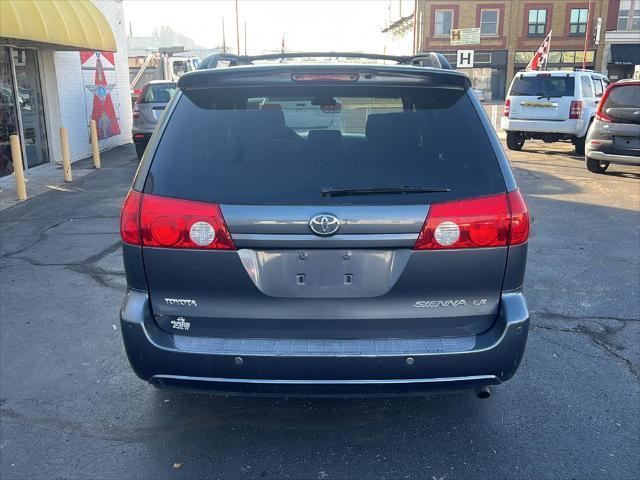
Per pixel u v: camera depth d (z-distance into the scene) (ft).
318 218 8.72
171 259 9.04
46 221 26.76
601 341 14.56
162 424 11.19
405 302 9.12
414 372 9.04
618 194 32.53
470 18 151.84
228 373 9.09
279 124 9.45
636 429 10.98
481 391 10.19
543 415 11.44
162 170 9.18
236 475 9.76
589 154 37.81
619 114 36.19
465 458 10.17
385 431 10.94
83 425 11.16
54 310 16.60
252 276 9.00
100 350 14.21
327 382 9.05
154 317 9.37
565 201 30.76
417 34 153.07
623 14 148.56
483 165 9.22
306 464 10.03
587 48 151.12
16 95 38.65
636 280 18.84
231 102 9.80
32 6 32.32
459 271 9.05
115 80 56.29
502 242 9.07
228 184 9.01
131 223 9.11
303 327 9.18
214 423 11.21
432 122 9.53
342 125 9.67
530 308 16.61
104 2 53.52
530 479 9.64
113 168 42.65
